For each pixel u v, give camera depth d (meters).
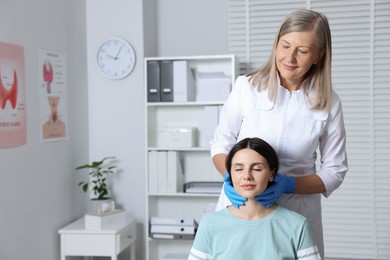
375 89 3.43
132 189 3.49
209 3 3.61
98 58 3.48
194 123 3.46
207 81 3.28
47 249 2.96
